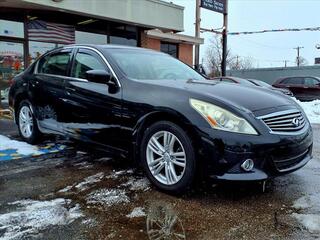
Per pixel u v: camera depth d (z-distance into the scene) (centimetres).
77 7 1047
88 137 428
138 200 332
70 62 469
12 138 595
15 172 416
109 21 1224
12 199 334
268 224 284
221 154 308
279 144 312
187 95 336
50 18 1107
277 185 373
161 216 297
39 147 532
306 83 1806
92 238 261
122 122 381
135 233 268
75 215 299
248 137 305
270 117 321
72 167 437
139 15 1261
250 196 341
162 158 349
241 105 324
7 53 1018
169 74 439
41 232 270
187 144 323
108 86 398
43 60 530
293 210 310
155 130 351
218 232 271
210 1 1916
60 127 473
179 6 1434
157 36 1569
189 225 282
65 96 456
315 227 278
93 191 355
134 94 370
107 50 435
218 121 312
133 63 426
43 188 364
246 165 307
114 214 302
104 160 467
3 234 266
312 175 410
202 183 359
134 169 427
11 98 584
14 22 1027
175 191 336
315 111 1224
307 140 349
